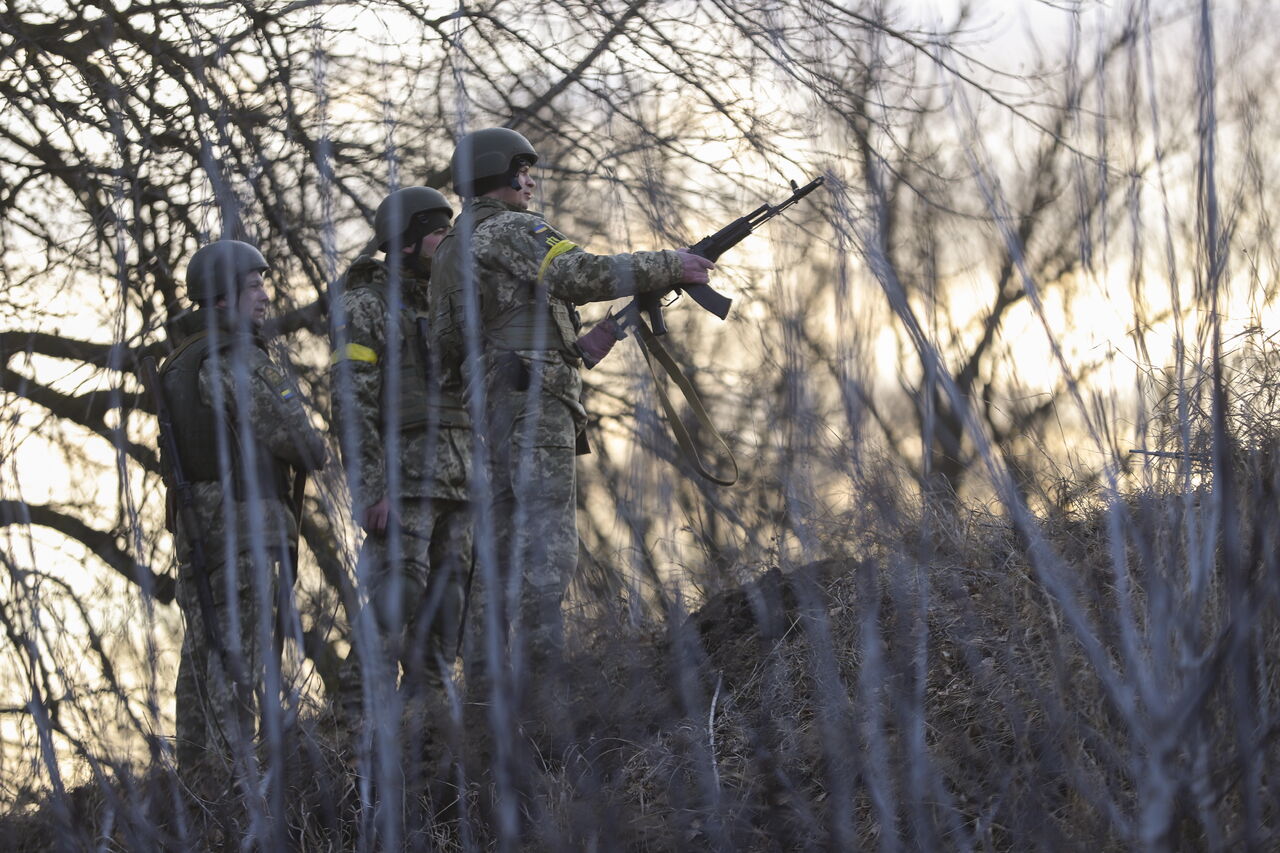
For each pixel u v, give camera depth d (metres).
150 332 13.44
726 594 9.54
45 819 7.40
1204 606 6.16
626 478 6.66
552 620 9.20
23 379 8.38
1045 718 6.86
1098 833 6.02
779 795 7.23
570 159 12.99
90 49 16.11
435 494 10.57
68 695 7.07
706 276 10.12
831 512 6.14
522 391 10.23
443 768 7.66
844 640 7.83
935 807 6.52
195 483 10.14
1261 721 5.96
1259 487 6.20
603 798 7.07
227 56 14.02
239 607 9.53
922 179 5.73
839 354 5.70
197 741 9.69
